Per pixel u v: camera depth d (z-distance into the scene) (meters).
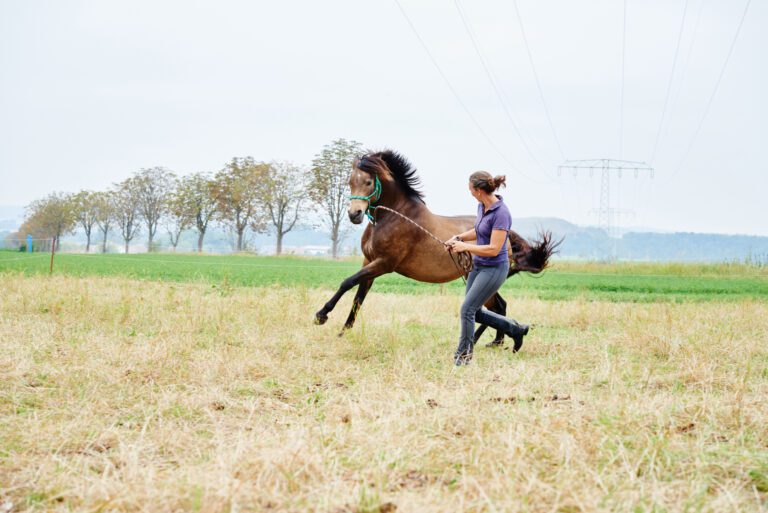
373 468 3.96
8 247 79.12
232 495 3.52
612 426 4.82
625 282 32.28
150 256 59.31
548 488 3.62
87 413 5.20
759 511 3.62
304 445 4.16
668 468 4.16
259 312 10.55
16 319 9.77
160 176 102.94
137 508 3.53
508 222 7.52
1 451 4.39
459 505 3.45
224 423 5.21
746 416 5.23
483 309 8.43
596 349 8.89
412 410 5.21
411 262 9.47
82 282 14.95
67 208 107.31
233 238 88.38
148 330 9.45
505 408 5.36
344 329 9.45
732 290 27.64
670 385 6.73
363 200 9.15
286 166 81.38
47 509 3.56
